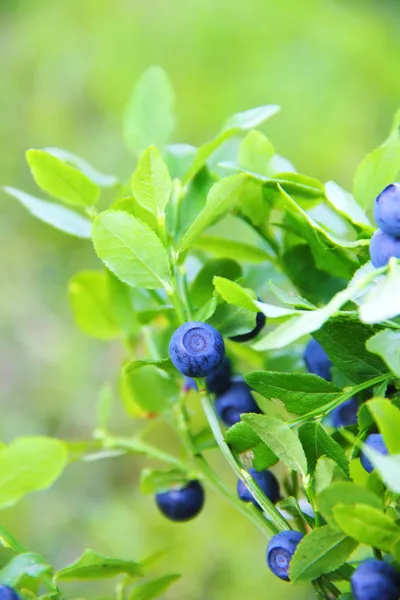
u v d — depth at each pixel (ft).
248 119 0.83
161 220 0.80
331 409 0.76
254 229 0.86
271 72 3.51
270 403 0.82
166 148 0.90
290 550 0.74
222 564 1.98
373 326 0.75
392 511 0.75
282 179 0.81
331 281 0.85
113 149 3.37
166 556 2.02
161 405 0.88
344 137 3.25
